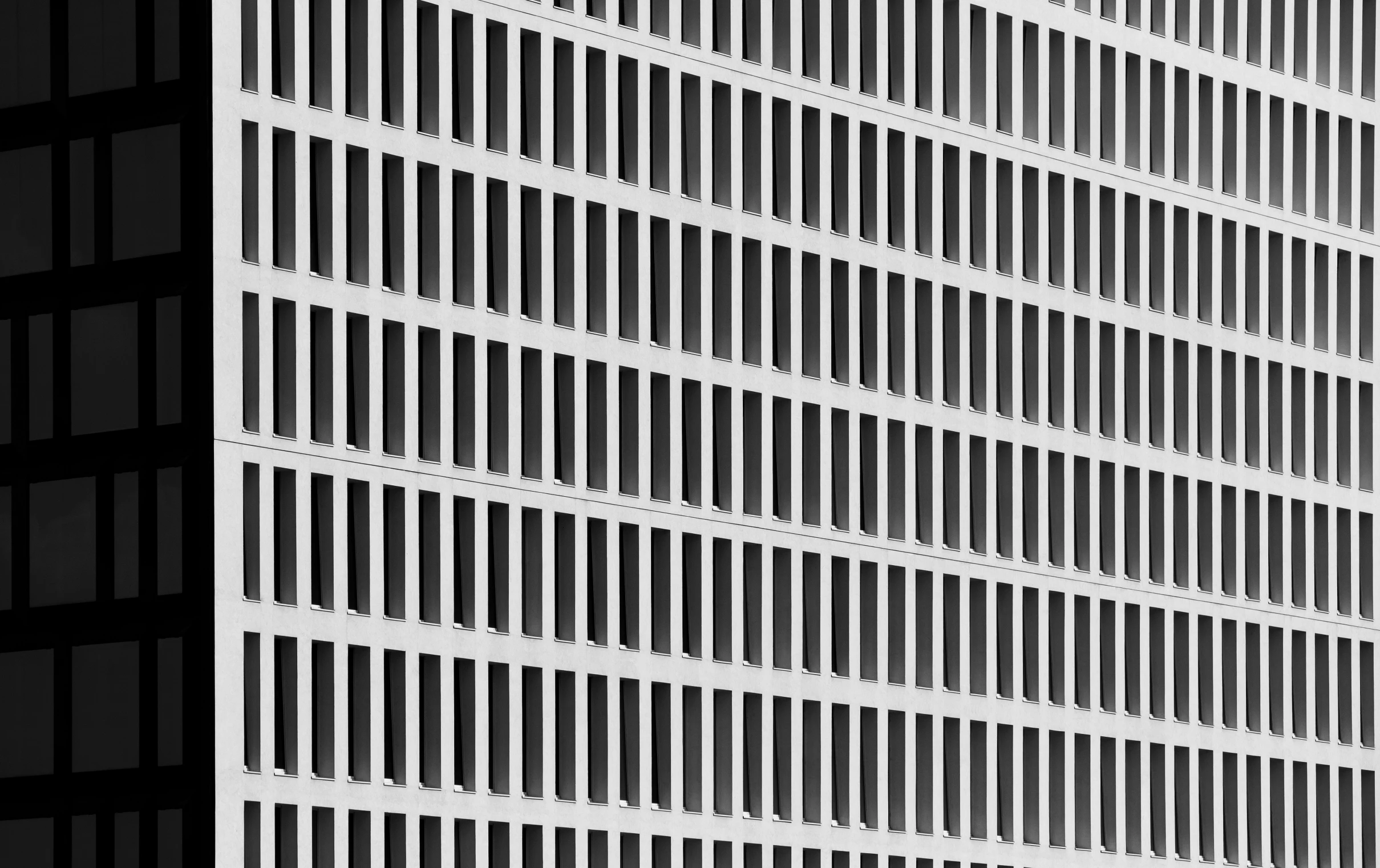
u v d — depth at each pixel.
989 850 100.25
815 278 96.38
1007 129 102.88
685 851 91.56
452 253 86.75
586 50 90.38
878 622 97.75
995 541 101.56
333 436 83.12
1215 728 108.31
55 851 82.19
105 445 82.50
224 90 81.81
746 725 93.88
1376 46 115.50
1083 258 105.19
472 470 86.56
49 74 84.38
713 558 93.25
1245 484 110.31
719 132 94.25
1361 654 115.00
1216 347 109.31
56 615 82.88
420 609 85.50
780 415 95.31
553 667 88.00
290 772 81.31
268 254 82.12
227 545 80.75
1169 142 108.12
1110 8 106.81
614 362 90.31
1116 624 105.12
